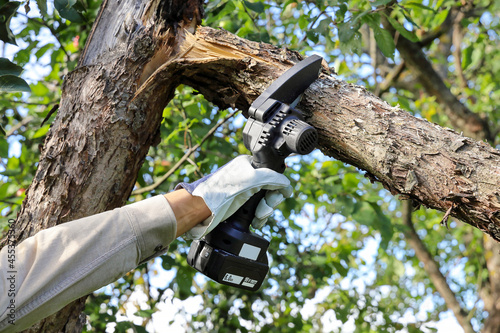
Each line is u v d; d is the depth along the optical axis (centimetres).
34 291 91
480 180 101
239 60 129
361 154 116
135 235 99
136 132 128
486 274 464
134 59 126
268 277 297
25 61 227
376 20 215
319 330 463
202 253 113
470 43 414
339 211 265
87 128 124
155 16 129
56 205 121
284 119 109
